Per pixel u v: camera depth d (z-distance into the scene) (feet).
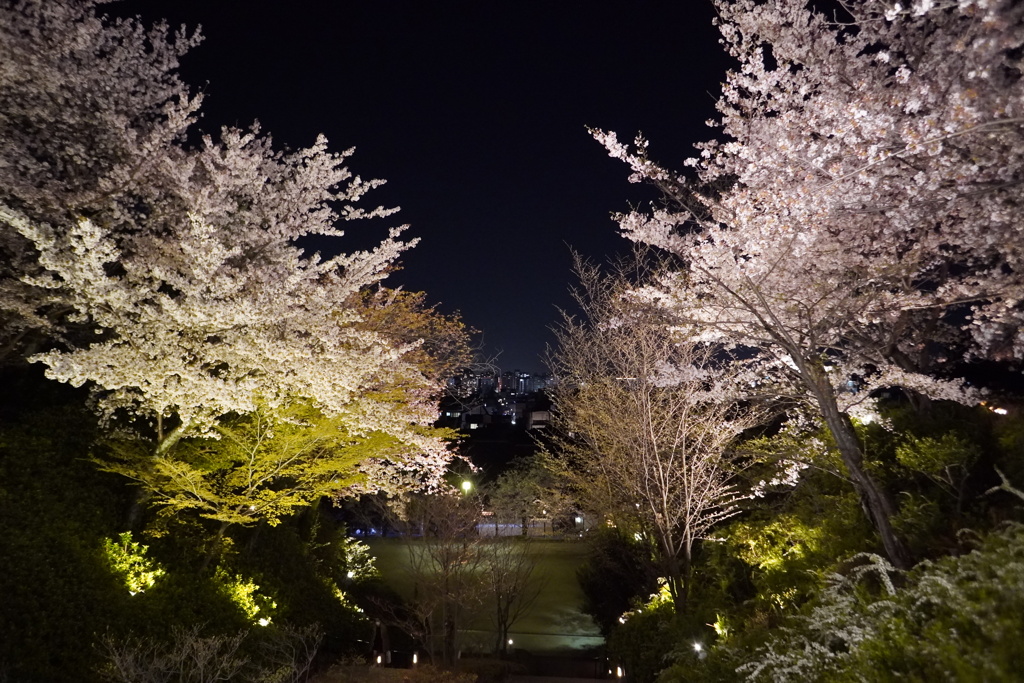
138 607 31.55
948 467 28.53
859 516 31.91
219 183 35.63
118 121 34.47
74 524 32.50
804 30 26.40
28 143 33.76
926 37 26.25
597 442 44.70
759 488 38.19
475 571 51.98
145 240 36.40
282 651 34.37
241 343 33.58
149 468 35.53
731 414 42.24
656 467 38.81
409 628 48.65
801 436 37.55
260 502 38.52
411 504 55.21
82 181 35.27
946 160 21.91
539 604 66.28
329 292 38.27
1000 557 17.52
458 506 49.73
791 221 23.82
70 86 34.32
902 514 27.76
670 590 38.93
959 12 21.24
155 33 36.70
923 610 19.24
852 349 31.63
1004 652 14.37
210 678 27.94
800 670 20.56
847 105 23.22
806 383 24.98
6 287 34.06
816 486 37.86
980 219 24.84
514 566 55.62
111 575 31.91
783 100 26.58
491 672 45.11
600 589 57.06
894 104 22.80
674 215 27.81
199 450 38.70
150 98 37.83
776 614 29.12
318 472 40.50
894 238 27.94
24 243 34.91
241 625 35.94
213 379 32.96
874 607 20.18
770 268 25.86
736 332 28.81
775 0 26.07
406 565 69.67
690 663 30.55
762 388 32.24
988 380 42.32
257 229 38.55
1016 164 21.66
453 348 67.15
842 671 19.02
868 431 36.14
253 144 40.55
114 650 25.70
